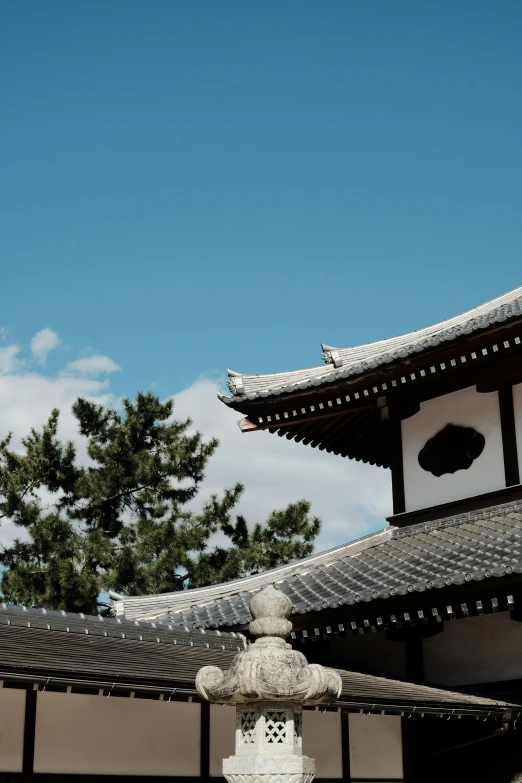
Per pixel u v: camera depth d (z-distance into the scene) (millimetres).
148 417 30078
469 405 15930
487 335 14422
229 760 7453
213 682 7641
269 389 16328
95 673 8773
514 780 12211
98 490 28547
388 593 12266
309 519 30688
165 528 27672
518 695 12852
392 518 16438
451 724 12469
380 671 14414
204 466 30047
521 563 11477
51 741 9461
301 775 7230
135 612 15688
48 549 25672
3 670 8156
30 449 28297
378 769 12086
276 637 7719
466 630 13719
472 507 15430
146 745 10211
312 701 7422
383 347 19266
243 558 28719
